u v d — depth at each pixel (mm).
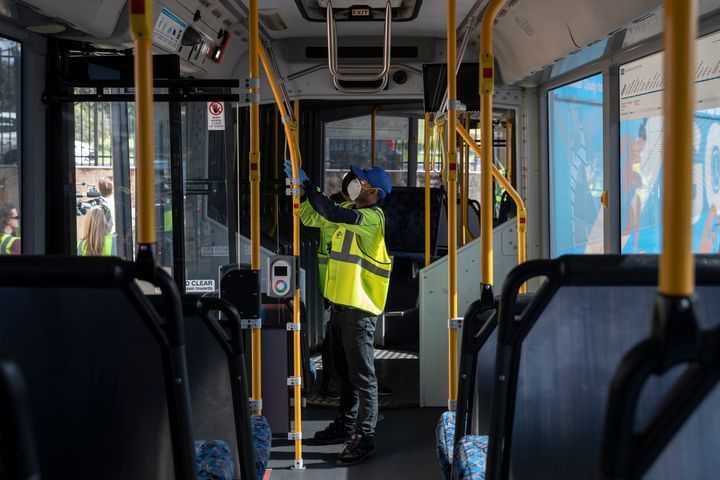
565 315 1919
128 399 1971
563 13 4508
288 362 5406
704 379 1085
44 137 4238
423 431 5621
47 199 4289
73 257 1746
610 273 1766
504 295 1879
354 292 4934
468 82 5609
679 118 1123
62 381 1951
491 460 2037
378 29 6066
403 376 7129
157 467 2033
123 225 4508
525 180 6316
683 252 1120
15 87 4051
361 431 5008
